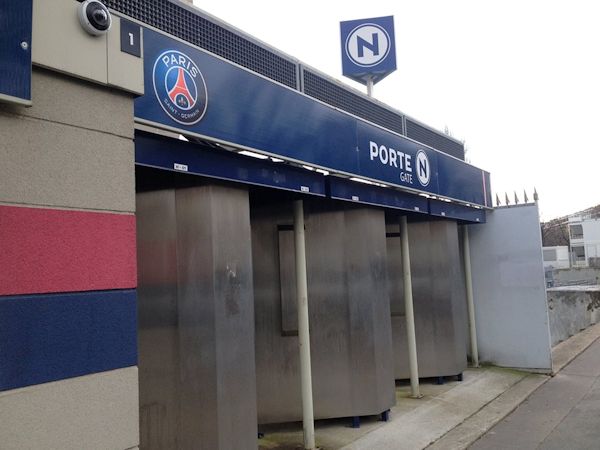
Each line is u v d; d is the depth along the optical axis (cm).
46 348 282
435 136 973
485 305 1093
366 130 698
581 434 678
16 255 273
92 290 307
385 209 789
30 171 282
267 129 521
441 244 940
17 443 266
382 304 718
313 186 610
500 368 1064
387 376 711
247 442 479
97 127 318
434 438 665
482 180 1073
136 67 340
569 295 1645
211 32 530
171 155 432
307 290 698
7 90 264
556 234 7281
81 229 304
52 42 293
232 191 496
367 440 636
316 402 685
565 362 1169
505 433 697
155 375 462
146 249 470
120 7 437
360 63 908
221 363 461
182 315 466
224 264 476
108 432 307
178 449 456
